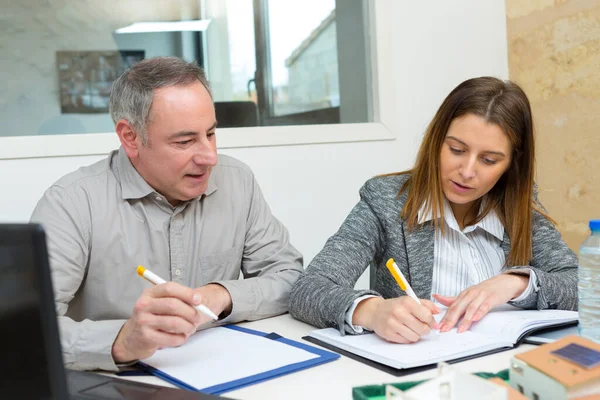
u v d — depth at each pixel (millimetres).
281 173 2277
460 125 1266
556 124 2262
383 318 989
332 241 1361
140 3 2119
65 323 987
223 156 1492
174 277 1332
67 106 2043
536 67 2354
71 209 1257
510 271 1192
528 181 1369
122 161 1325
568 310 1168
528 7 2383
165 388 763
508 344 954
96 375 816
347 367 890
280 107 2311
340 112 2400
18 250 508
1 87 1958
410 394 620
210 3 2203
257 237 1442
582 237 2166
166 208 1330
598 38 2027
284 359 920
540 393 647
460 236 1407
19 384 522
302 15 2324
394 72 2412
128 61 2117
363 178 2400
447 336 997
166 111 1180
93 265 1290
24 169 1961
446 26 2482
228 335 1076
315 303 1128
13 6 1960
